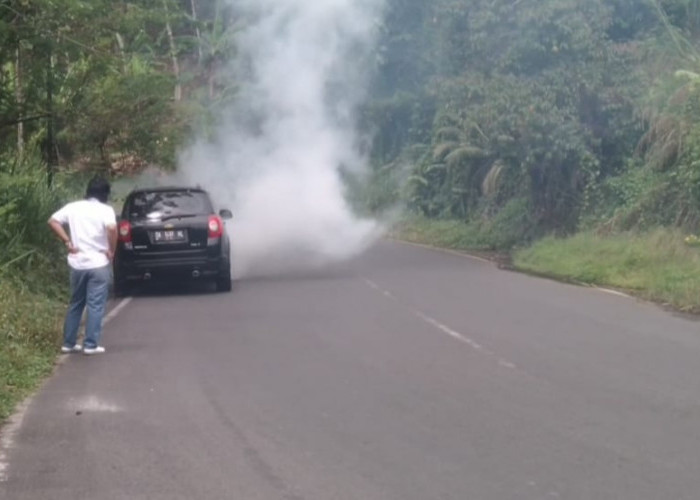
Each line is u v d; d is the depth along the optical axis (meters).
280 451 7.94
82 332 13.80
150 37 26.30
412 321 14.20
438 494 6.86
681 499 6.67
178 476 7.38
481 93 24.84
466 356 11.54
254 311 15.67
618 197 23.67
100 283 12.30
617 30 27.20
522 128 23.73
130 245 17.98
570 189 25.06
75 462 7.75
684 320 14.09
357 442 8.14
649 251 19.34
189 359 11.76
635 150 24.05
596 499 6.69
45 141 21.28
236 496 6.92
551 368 10.79
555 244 22.52
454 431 8.40
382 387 10.07
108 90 19.97
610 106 23.77
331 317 14.79
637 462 7.47
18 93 18.84
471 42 25.27
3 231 16.61
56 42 17.80
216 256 18.14
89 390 10.23
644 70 24.67
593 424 8.53
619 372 10.55
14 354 11.39
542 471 7.30
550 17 23.56
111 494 7.00
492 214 29.98
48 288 16.78
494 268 22.14
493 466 7.44
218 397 9.79
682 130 22.16
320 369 10.99
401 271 21.52
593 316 14.49
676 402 9.24
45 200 18.48
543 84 23.72
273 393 9.91
